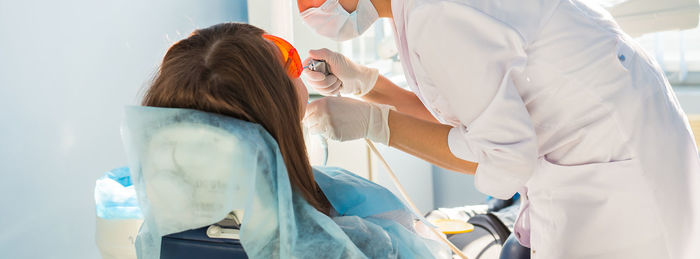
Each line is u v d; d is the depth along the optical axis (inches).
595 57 36.3
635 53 38.9
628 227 38.0
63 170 53.1
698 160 41.5
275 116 33.0
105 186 38.7
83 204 55.4
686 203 39.9
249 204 30.6
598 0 80.3
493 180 37.6
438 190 103.7
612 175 37.4
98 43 54.9
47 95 51.0
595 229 38.6
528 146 35.3
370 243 33.2
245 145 30.3
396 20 39.9
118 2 56.5
